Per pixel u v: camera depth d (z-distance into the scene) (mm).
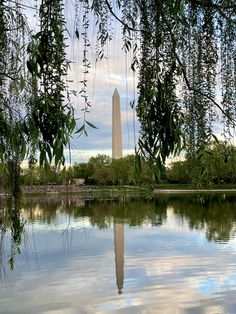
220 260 13125
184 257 13695
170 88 2812
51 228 23188
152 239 18078
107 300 9086
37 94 2662
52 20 2627
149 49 2885
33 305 8805
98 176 56594
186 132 3088
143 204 42250
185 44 3445
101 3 3301
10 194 6109
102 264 12688
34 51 2578
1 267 12070
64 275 11320
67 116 2572
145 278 10922
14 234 6367
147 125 2734
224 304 8789
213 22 3426
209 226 22469
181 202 43875
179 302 8930
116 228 22734
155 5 2939
